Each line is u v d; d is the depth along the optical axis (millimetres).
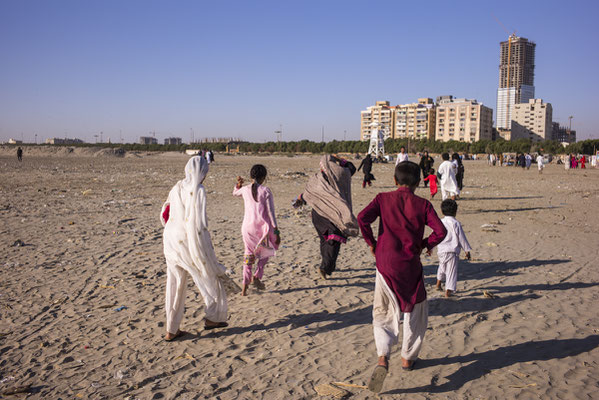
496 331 4699
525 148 131500
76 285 6184
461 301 5668
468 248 5711
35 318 5062
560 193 20094
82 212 12891
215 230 10359
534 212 13875
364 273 6945
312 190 6434
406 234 3598
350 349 4285
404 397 3430
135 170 34625
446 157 14859
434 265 7523
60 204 14570
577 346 4309
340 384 3621
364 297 5805
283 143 165375
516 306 5473
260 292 6004
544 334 4605
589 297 5812
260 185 5824
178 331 4578
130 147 177000
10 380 3721
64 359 4086
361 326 4859
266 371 3855
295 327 4824
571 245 9117
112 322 4938
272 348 4316
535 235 10188
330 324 4914
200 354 4188
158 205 14711
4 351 4262
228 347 4328
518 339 4484
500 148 134625
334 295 5879
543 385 3578
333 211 6266
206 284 4469
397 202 3660
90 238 9242
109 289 6031
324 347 4332
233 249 8438
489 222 11977
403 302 3553
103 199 16125
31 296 5750
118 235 9586
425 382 3652
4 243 8688
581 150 125688
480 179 29781
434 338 4543
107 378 3752
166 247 4418
